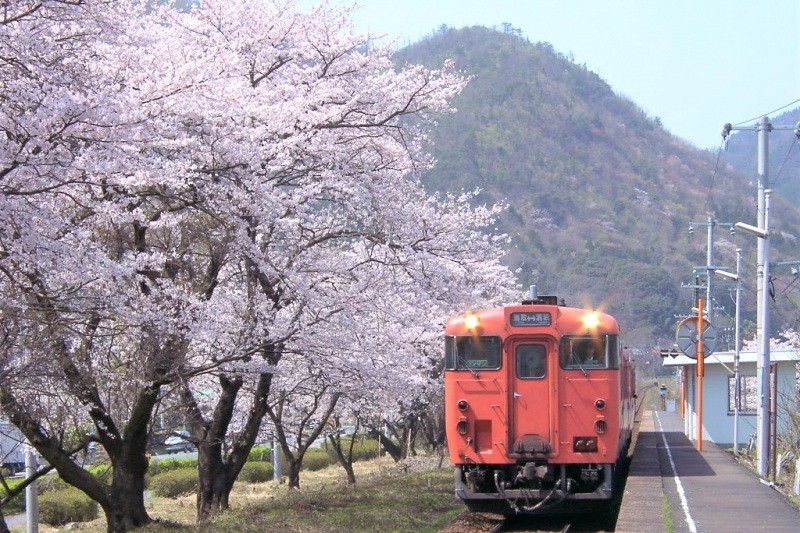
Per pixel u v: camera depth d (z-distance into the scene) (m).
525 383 12.50
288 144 12.43
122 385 12.51
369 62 14.55
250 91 12.45
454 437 12.55
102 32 10.24
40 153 9.04
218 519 12.74
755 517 10.72
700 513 11.04
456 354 12.68
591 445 12.25
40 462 17.28
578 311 12.66
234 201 11.69
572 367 12.43
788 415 22.09
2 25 8.67
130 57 11.32
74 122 9.00
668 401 58.34
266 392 14.79
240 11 14.02
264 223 12.20
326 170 13.17
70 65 9.92
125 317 10.39
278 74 14.38
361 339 14.12
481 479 12.52
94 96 9.00
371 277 13.61
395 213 13.50
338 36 14.33
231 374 13.20
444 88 14.45
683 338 18.39
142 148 10.99
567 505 12.64
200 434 14.84
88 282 10.02
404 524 12.29
